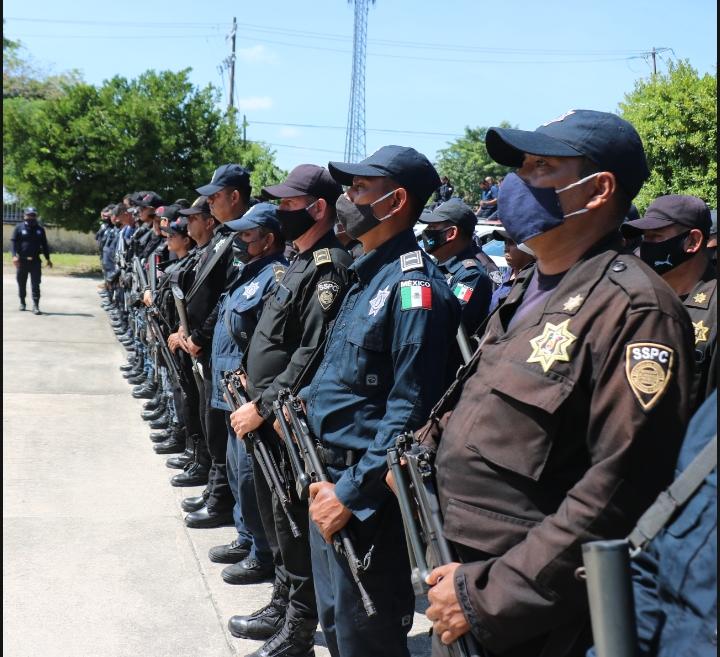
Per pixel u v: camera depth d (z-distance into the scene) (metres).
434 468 1.92
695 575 1.25
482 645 1.70
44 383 8.45
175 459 5.81
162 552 4.36
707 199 10.65
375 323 2.48
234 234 4.11
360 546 2.48
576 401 1.61
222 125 21.41
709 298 2.93
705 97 10.76
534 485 1.66
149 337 6.83
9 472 5.51
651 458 1.52
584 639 1.63
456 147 46.88
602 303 1.62
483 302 4.23
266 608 3.53
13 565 4.09
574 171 1.78
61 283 18.86
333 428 2.57
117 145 19.94
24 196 21.06
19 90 37.72
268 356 3.36
